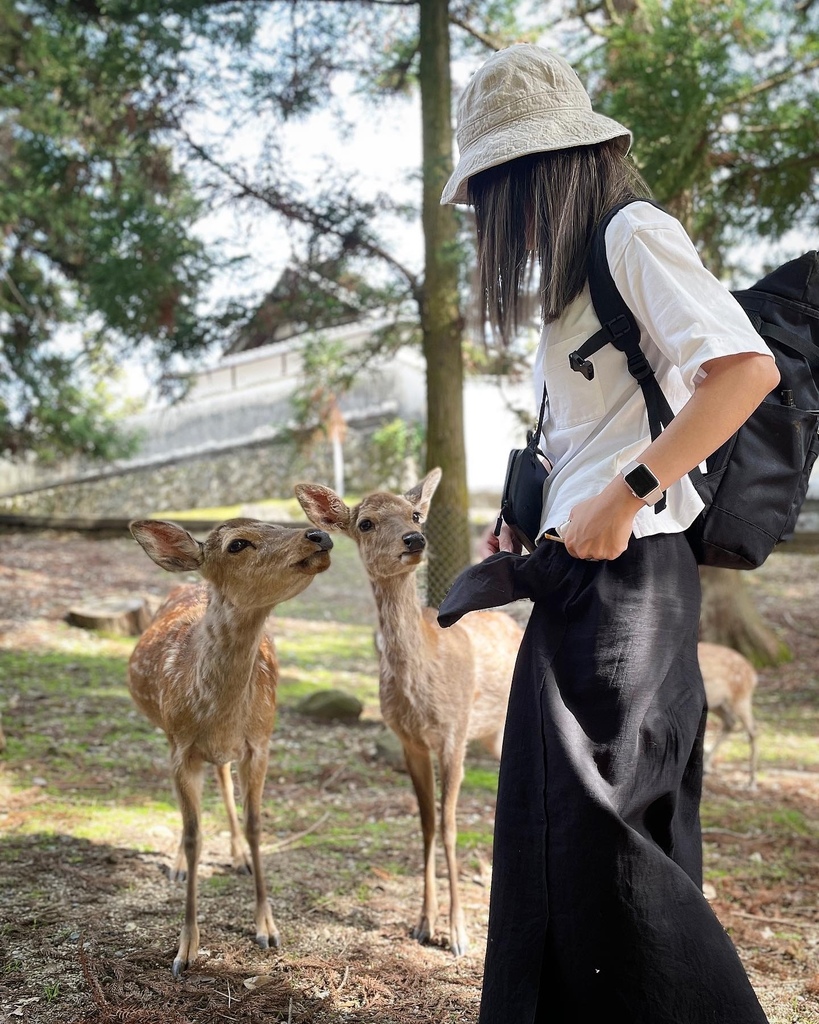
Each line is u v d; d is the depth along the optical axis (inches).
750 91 273.7
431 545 308.8
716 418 62.8
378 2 318.3
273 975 108.0
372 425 689.6
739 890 151.9
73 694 250.7
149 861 142.6
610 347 72.9
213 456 780.6
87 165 352.5
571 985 66.7
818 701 323.9
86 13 334.6
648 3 278.8
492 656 153.1
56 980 103.4
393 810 180.5
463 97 79.9
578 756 67.9
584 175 73.8
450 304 316.2
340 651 354.3
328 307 333.7
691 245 69.0
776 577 497.7
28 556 487.5
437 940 123.0
